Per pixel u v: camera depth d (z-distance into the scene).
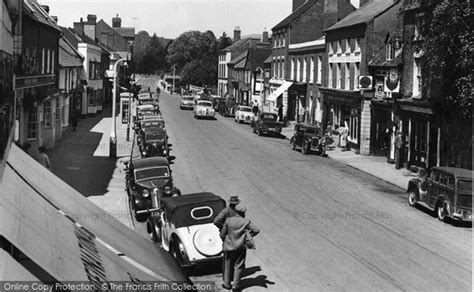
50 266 4.61
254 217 17.62
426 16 26.86
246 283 11.64
